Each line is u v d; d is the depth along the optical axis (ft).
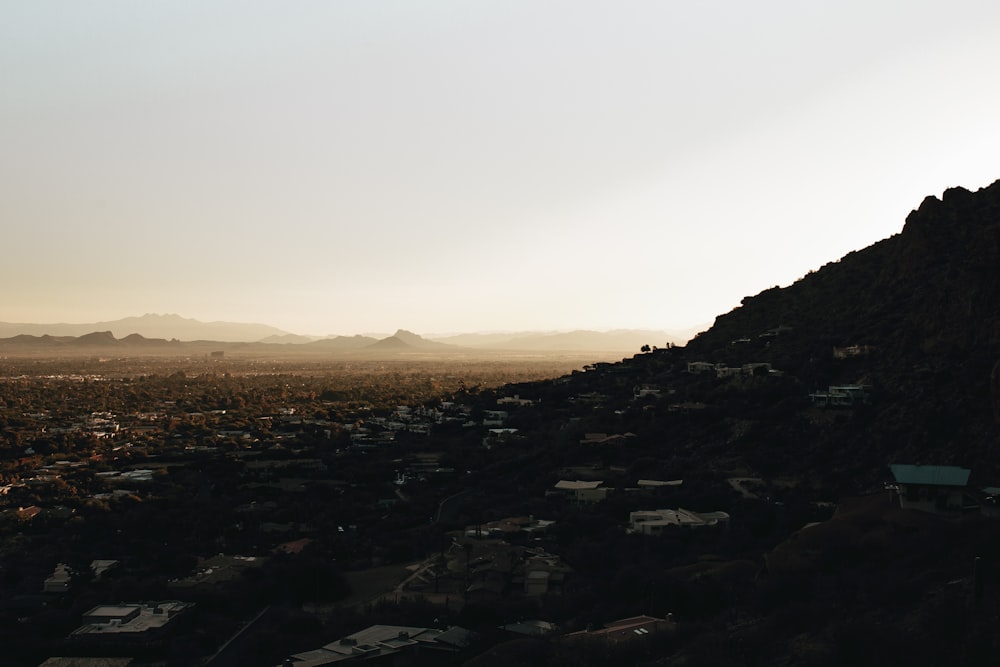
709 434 391.86
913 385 343.26
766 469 340.18
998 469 271.28
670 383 513.04
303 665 199.93
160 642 233.55
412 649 212.02
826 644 156.35
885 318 423.64
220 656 225.35
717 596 221.87
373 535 339.36
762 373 442.91
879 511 226.99
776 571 213.25
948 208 463.42
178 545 332.19
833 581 194.49
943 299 374.43
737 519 297.74
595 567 275.80
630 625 205.77
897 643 146.82
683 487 343.05
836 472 316.81
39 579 299.38
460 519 346.13
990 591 159.12
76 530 357.00
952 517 217.56
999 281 349.61
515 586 262.88
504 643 200.75
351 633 227.20
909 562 196.34
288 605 265.75
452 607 244.83
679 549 281.33
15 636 243.40
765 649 164.35
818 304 522.06
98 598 267.59
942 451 294.46
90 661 224.74
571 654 184.14
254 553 323.57
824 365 407.64
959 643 142.41
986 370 317.42
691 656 170.71
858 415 345.92
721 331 587.68
